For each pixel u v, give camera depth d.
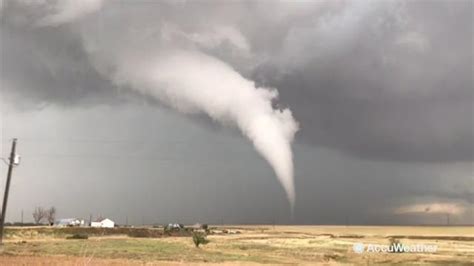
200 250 83.44
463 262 72.00
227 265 50.91
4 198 53.00
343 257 77.44
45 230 132.75
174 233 167.88
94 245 85.94
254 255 74.50
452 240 166.88
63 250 67.69
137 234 153.88
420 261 73.25
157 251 75.06
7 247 69.50
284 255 76.94
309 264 60.22
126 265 44.06
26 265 40.19
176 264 47.75
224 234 189.75
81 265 41.12
